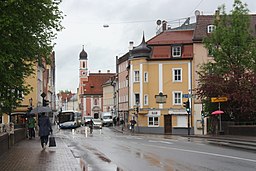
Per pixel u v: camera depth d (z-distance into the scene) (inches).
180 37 2699.3
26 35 707.4
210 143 1289.4
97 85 6018.7
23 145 1094.4
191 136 1866.4
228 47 1828.2
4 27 626.5
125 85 3506.4
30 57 769.6
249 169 631.2
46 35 808.9
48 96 4163.4
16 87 769.6
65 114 3196.4
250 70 1835.6
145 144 1238.3
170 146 1147.9
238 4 1856.5
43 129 1008.9
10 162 703.1
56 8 754.2
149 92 2677.2
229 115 1932.8
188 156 849.5
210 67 1900.8
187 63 2615.7
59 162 707.4
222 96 1796.3
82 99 6048.2
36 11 684.7
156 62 2672.2
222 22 1875.0
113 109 4434.1
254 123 1812.3
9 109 781.3
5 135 899.4
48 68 4158.5
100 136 1840.6
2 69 654.5
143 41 2748.5
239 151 965.8
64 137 1711.4
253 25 2581.2
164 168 654.5
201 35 2573.8
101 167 661.3
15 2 625.9
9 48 661.9
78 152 926.4
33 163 690.8
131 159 798.5
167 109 2618.1
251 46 1828.2
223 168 645.9
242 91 1772.9
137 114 2642.7
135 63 2721.5
